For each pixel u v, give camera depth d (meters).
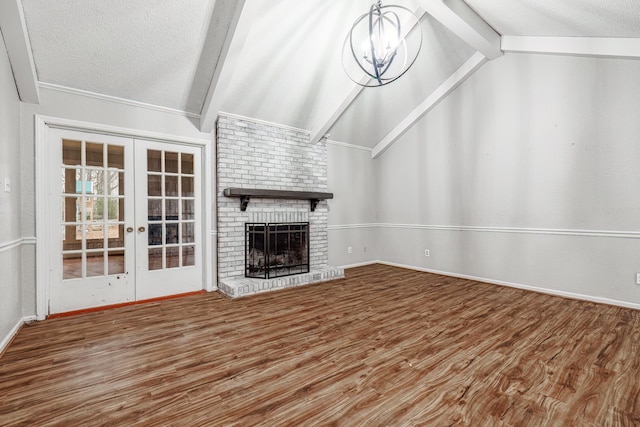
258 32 2.99
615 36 3.00
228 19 2.78
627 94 3.11
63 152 3.05
